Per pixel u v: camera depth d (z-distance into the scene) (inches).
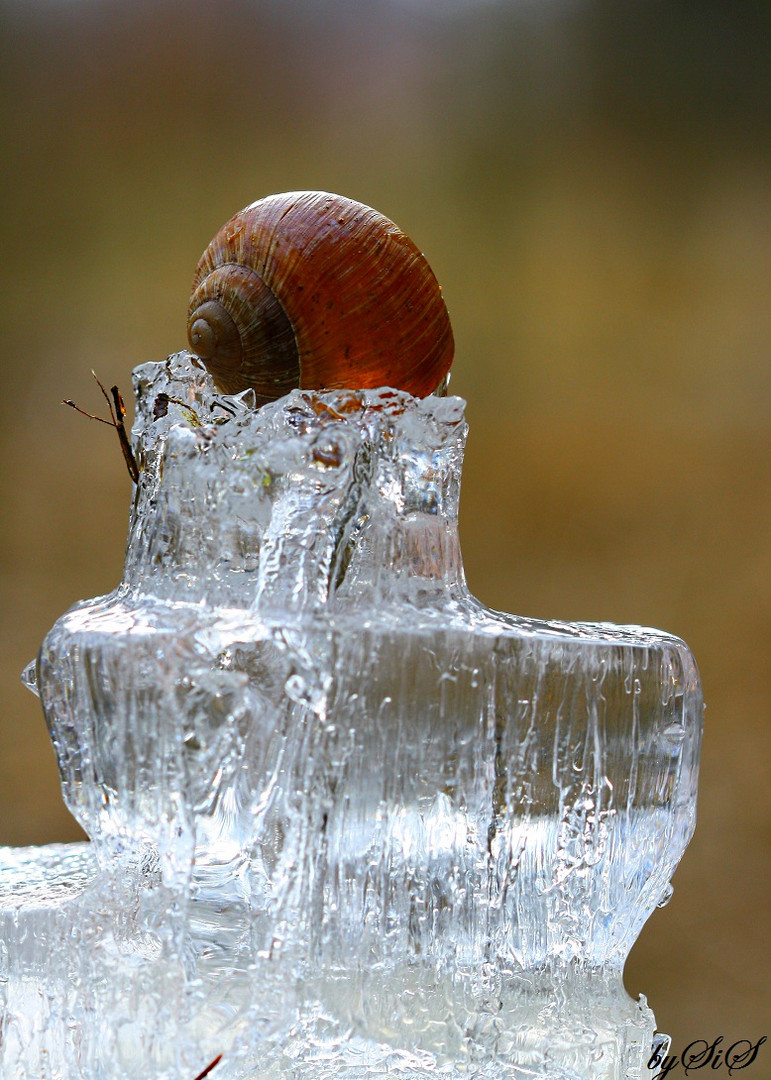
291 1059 24.2
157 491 25.0
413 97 83.1
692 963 56.7
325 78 82.7
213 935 24.4
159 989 24.1
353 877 24.2
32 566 75.0
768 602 72.5
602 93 82.0
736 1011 53.6
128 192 81.4
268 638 24.1
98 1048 24.2
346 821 24.2
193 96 81.8
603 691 24.5
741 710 68.7
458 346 81.7
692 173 80.7
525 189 82.7
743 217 79.7
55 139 80.8
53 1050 24.4
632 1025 24.7
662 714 24.7
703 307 79.1
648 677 24.6
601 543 76.5
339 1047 24.2
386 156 83.1
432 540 24.8
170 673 24.1
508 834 24.4
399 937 24.3
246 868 24.3
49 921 24.5
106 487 77.2
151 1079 24.1
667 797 24.7
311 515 24.5
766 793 64.4
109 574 75.4
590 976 24.7
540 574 76.5
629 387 79.0
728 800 64.6
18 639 71.8
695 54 81.1
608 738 24.5
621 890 24.6
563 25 82.1
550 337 81.1
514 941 24.5
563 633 24.7
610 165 81.8
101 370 79.4
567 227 82.0
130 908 24.4
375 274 25.1
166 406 25.1
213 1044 24.1
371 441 24.7
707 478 76.1
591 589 75.5
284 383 25.3
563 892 24.5
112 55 81.1
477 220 82.8
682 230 80.4
